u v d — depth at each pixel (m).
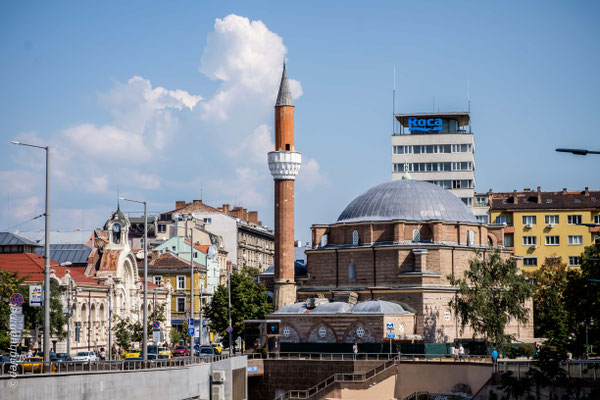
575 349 119.31
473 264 124.19
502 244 144.50
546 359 95.62
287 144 143.75
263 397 114.75
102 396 62.19
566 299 116.25
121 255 147.00
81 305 129.75
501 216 195.50
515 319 141.38
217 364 90.12
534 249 193.12
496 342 120.38
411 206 140.12
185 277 179.25
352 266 138.50
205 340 177.50
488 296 121.38
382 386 106.50
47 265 63.59
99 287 136.50
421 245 134.62
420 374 106.75
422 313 130.00
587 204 193.25
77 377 59.22
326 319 126.81
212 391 86.31
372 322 123.75
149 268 179.25
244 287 149.75
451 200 143.25
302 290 141.00
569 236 192.50
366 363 110.56
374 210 141.00
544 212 193.50
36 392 54.91
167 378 73.81
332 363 112.06
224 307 149.00
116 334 129.88
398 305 128.62
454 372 104.56
